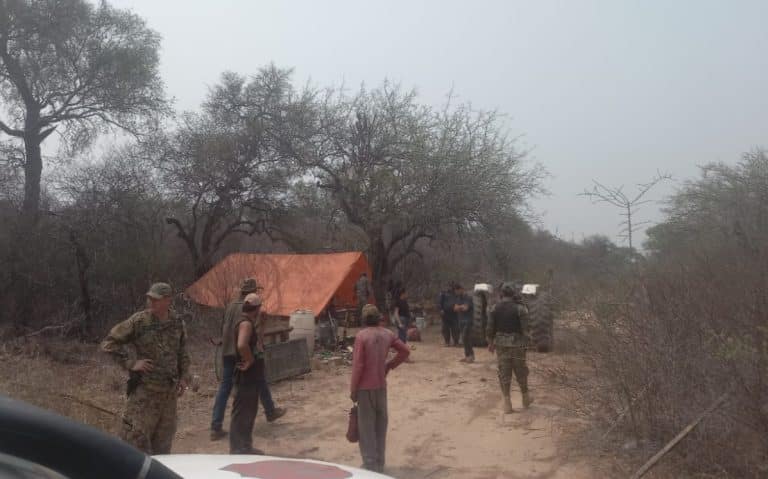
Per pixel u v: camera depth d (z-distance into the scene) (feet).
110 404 26.43
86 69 60.39
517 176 72.95
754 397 16.38
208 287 50.44
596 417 21.91
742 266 22.48
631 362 20.57
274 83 73.92
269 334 37.47
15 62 56.85
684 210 56.80
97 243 47.44
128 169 57.82
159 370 16.35
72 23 58.23
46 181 52.44
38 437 4.03
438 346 52.06
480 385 34.22
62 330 44.29
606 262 29.96
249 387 20.67
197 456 8.85
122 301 48.47
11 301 44.14
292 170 71.87
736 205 50.29
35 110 58.49
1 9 53.78
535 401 29.37
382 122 72.49
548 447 21.65
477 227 72.64
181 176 63.93
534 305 41.39
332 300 53.72
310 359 40.32
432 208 68.03
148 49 64.75
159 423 16.61
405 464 20.56
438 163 68.59
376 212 69.41
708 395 18.25
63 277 46.26
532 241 84.84
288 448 22.50
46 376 30.48
